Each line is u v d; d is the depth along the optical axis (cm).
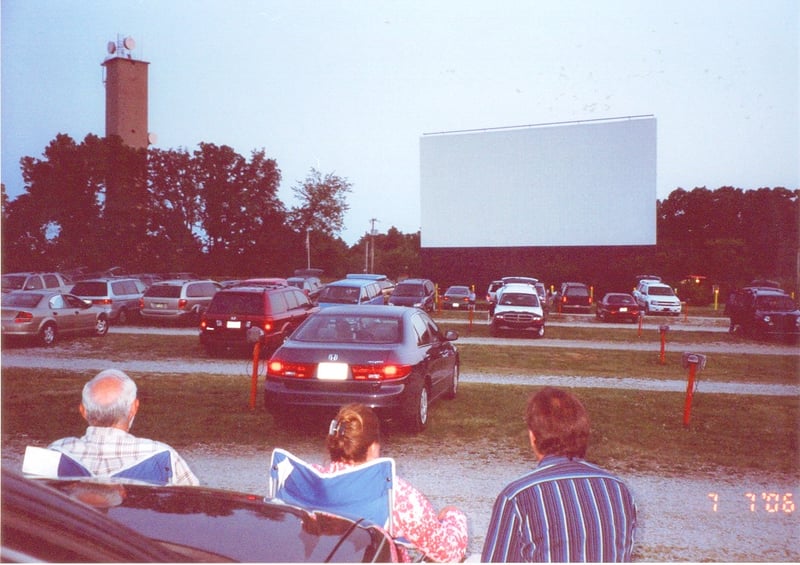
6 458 714
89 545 134
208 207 6631
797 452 826
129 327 2339
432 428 907
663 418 1014
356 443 305
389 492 301
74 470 296
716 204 7850
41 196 6066
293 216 6144
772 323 2411
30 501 135
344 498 297
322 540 229
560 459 235
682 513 598
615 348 2047
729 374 1556
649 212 5009
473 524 564
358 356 804
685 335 2558
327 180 6044
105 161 6294
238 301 1602
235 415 959
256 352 1013
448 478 691
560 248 5259
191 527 215
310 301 1873
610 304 3180
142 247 6344
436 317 3080
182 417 941
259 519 234
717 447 846
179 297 2361
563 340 2258
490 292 3762
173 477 319
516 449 813
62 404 1009
